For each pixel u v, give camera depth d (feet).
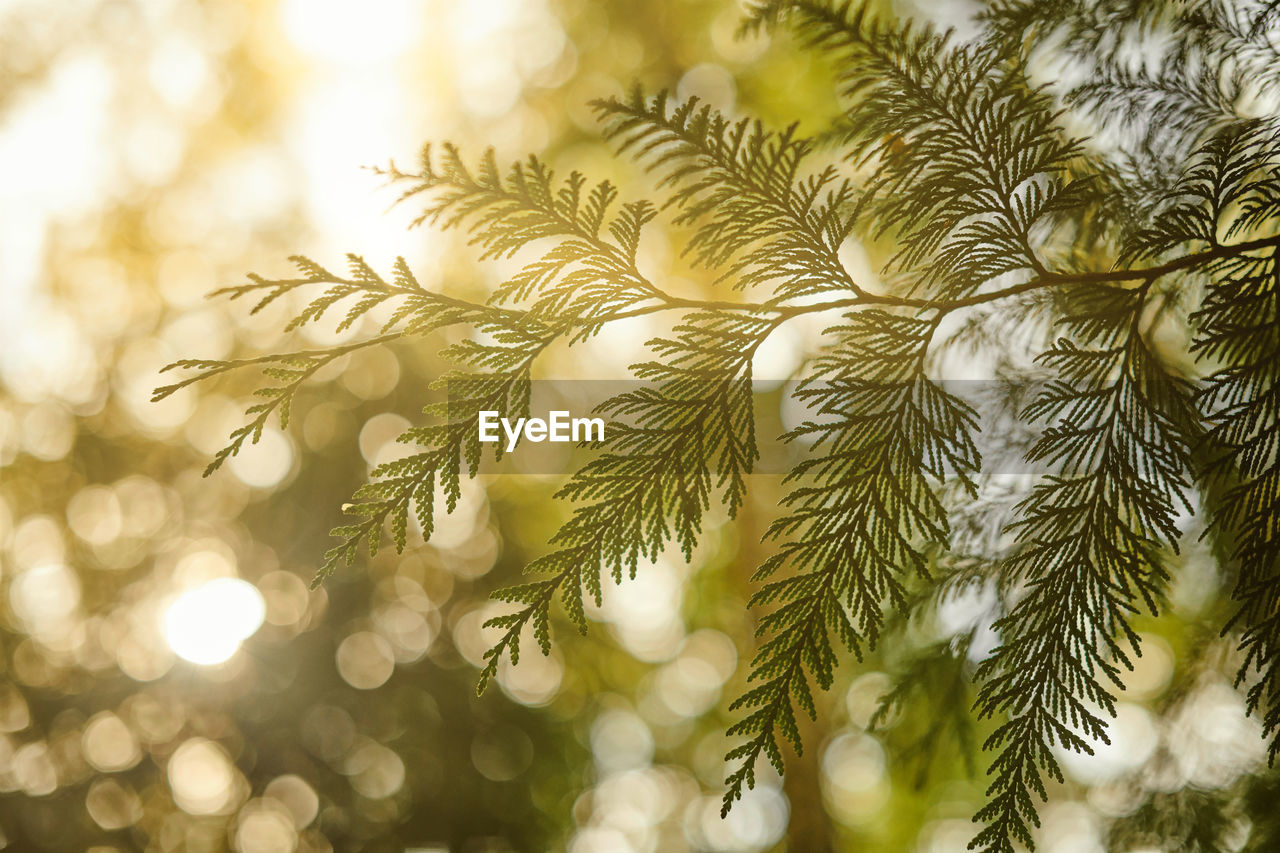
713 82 28.12
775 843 41.34
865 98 6.92
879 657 12.34
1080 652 6.18
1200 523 8.91
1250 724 10.10
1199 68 7.86
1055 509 6.43
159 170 31.32
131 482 34.45
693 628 40.16
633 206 6.79
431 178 6.69
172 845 33.42
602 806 43.16
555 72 31.48
